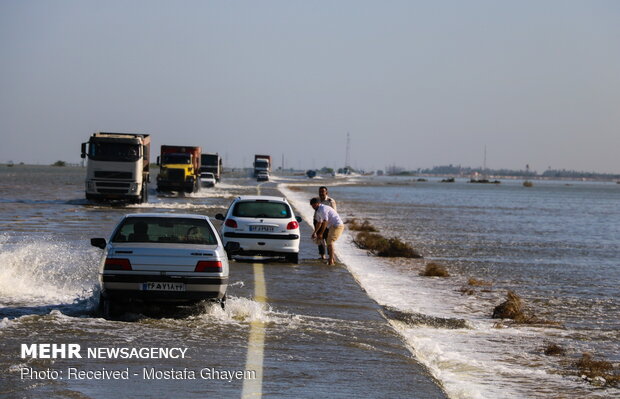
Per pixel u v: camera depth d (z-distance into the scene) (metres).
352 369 16.62
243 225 35.72
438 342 21.58
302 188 185.12
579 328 25.20
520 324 25.30
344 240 55.47
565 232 74.56
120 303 21.98
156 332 19.28
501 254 50.59
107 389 14.24
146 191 85.00
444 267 41.97
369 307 25.31
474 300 30.27
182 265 20.55
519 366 19.09
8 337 17.95
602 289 35.16
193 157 114.75
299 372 16.11
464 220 87.88
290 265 36.09
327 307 24.81
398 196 165.12
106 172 78.06
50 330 18.89
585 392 16.77
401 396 14.72
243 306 22.75
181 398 13.84
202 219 22.88
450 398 14.79
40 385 14.29
